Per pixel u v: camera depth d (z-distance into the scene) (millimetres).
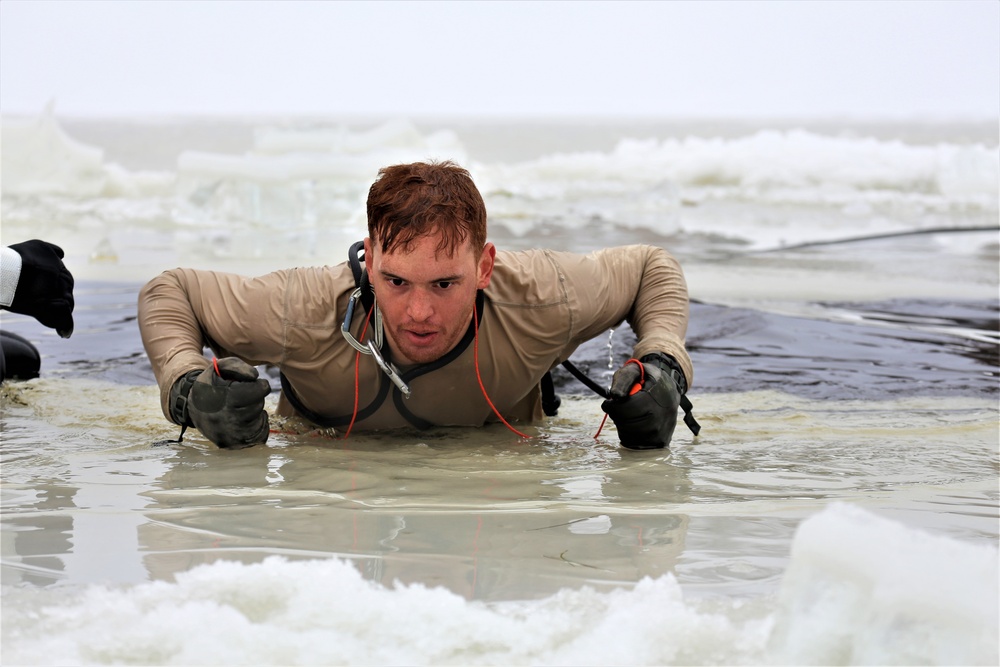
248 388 3955
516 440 4363
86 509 3197
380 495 3420
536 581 2572
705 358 6141
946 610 1931
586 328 4309
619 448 4238
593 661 2107
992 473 3814
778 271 9680
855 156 19969
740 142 22172
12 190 15773
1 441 4227
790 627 2086
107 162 21203
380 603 2268
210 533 2949
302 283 4117
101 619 2234
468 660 2109
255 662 2080
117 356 6113
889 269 9898
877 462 3988
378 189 3656
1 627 2207
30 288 4309
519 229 13047
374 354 3918
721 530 3039
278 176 14656
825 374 5762
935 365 6008
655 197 16812
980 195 18094
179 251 10688
